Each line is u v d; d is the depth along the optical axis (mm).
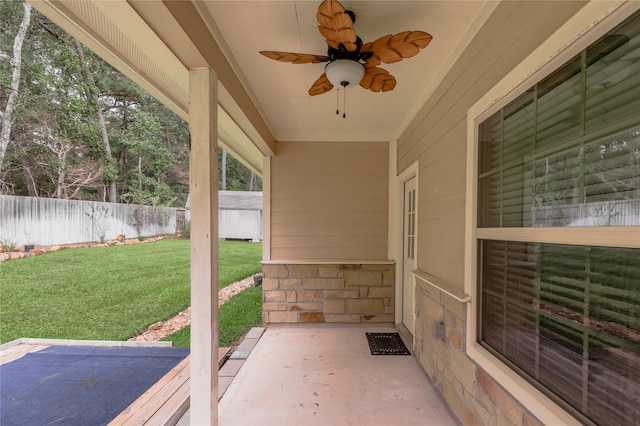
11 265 7656
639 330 894
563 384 1177
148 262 8656
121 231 11852
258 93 2773
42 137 10312
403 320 3893
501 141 1620
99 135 12062
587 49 1068
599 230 994
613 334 977
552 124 1248
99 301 5535
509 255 1546
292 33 1875
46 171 10633
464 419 1887
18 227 8531
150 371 2791
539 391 1262
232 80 2191
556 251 1229
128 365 2922
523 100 1434
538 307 1331
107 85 13023
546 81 1278
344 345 3326
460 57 2025
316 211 4125
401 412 2117
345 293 3973
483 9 1652
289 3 1600
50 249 9188
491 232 1656
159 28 1407
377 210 4109
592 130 1055
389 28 1820
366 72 1947
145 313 4957
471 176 1839
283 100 2938
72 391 2434
